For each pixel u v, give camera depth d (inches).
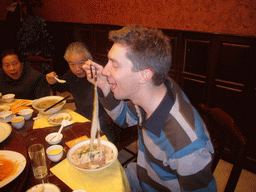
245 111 88.2
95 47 155.0
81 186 36.1
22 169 36.0
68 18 173.2
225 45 87.6
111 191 35.3
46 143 47.9
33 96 91.5
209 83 97.2
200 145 31.9
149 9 112.0
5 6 225.1
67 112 63.7
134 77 32.6
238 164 41.1
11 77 85.3
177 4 99.6
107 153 42.4
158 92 35.6
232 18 83.2
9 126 50.3
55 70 205.2
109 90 48.2
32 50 175.8
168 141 34.5
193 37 97.3
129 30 32.0
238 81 87.7
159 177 41.7
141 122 43.1
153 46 30.9
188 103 36.8
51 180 37.3
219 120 46.7
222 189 83.1
